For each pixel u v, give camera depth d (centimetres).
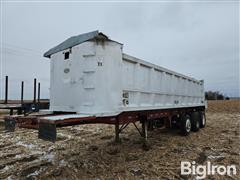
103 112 429
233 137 802
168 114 759
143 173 435
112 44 453
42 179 411
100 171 448
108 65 442
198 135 851
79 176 423
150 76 615
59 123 357
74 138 780
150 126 799
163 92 692
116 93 453
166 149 619
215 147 642
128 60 512
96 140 742
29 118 397
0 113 2098
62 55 488
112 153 578
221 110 2609
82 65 445
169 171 445
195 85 1045
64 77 479
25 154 572
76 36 476
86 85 438
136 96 548
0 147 653
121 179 405
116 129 694
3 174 434
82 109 443
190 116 941
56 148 631
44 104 791
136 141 723
